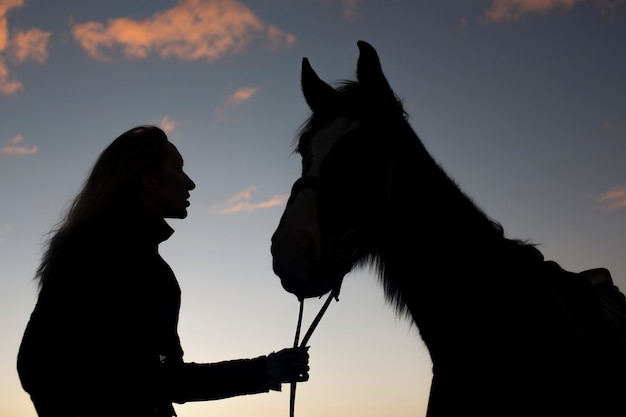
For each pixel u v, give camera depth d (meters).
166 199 1.87
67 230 1.70
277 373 1.85
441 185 2.13
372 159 2.11
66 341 1.53
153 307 1.68
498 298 2.03
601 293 2.61
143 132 1.88
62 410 1.51
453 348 2.04
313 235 1.99
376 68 2.21
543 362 1.96
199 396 1.81
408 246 2.07
